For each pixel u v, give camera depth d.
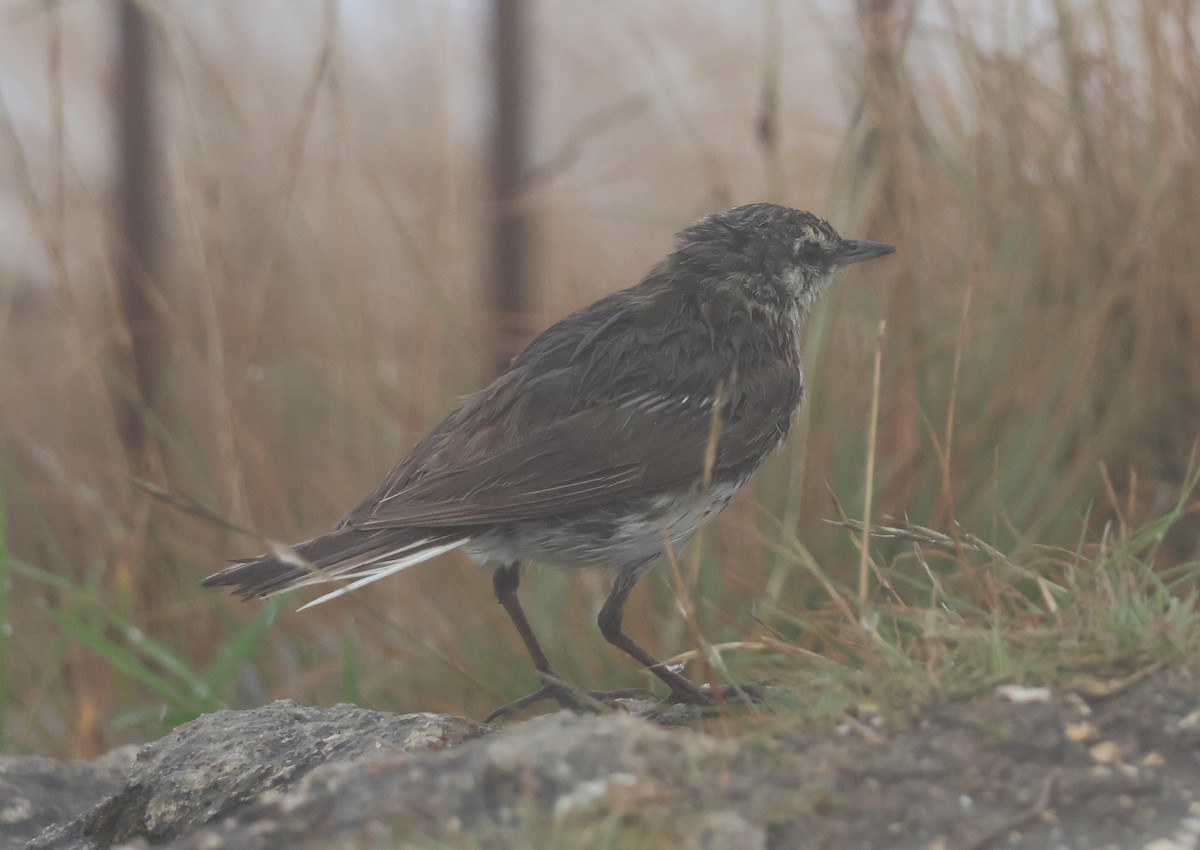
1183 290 10.96
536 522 7.52
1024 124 11.59
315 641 11.50
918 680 5.78
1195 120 10.93
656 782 5.18
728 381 7.97
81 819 6.82
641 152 17.27
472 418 7.71
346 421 12.72
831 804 5.16
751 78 17.00
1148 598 6.43
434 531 7.25
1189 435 10.82
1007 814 5.10
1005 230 11.32
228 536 11.49
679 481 7.71
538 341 8.21
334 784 5.40
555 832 4.88
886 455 10.52
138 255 16.91
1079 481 10.54
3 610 9.66
